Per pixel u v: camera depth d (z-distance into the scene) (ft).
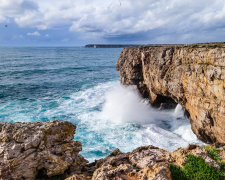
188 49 75.36
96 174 28.60
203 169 28.71
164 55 91.76
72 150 37.24
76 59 439.63
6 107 108.68
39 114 99.25
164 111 108.47
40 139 33.60
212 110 61.16
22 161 31.07
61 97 133.28
